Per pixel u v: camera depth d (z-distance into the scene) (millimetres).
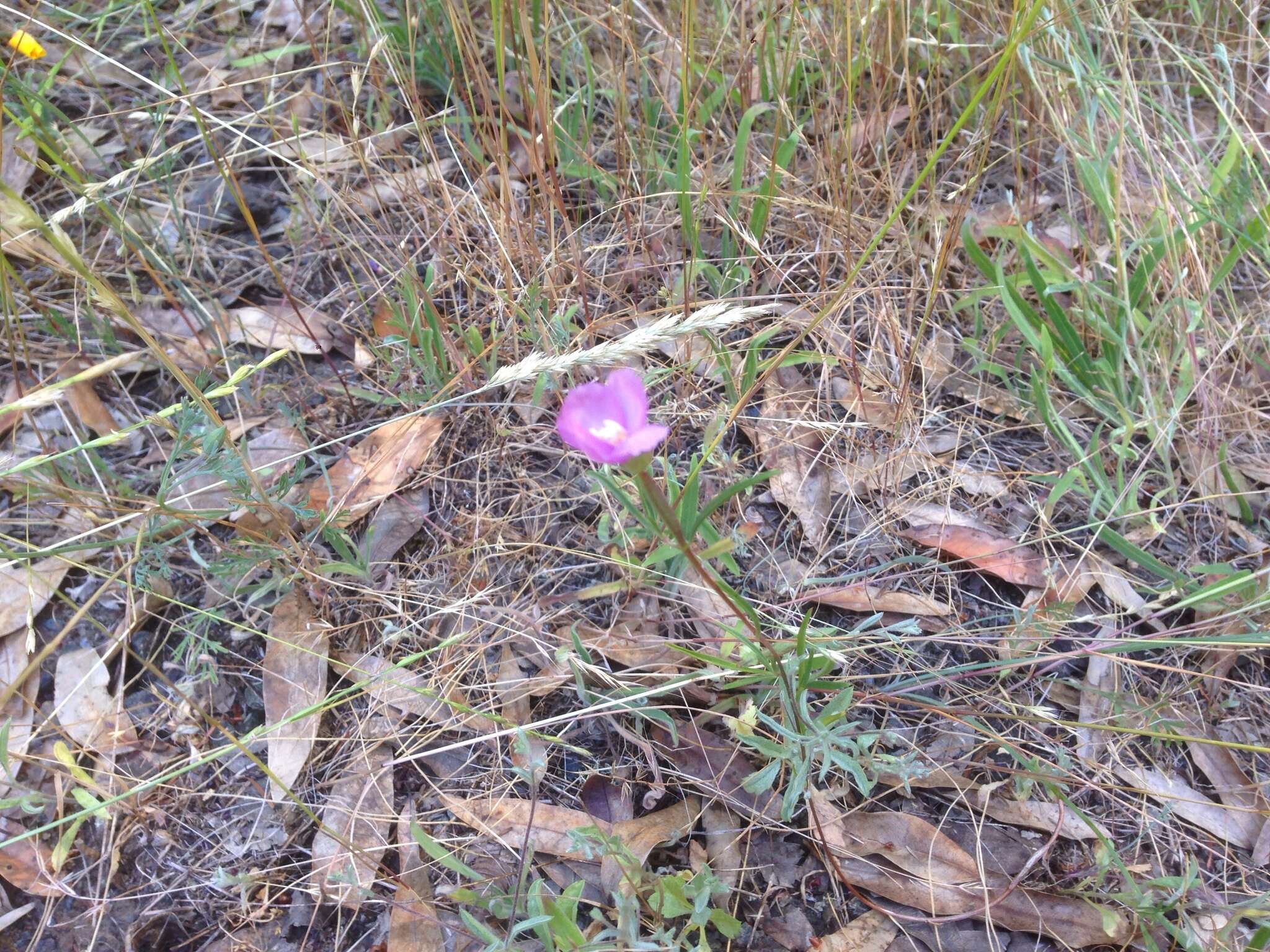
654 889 286
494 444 389
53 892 308
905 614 351
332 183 454
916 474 385
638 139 439
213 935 303
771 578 358
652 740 322
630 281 424
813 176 442
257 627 352
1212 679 341
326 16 504
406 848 309
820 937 296
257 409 401
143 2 352
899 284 425
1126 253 397
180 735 334
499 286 410
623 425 227
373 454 382
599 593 341
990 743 320
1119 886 302
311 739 329
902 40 431
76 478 372
